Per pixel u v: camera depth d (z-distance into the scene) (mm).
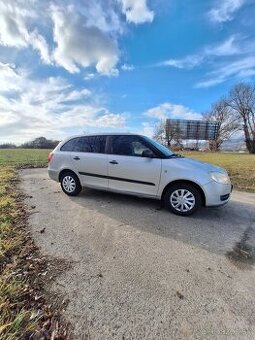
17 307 2135
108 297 2332
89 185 5645
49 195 6152
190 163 4695
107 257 3066
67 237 3629
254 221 4531
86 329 1964
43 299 2275
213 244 3514
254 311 2197
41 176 9633
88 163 5531
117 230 3924
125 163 5008
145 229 3986
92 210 4926
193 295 2391
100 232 3834
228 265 2963
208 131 53531
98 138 5566
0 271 2670
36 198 5852
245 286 2557
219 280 2648
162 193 4762
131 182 4992
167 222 4316
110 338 1886
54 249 3246
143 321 2057
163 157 4797
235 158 19953
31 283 2496
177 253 3219
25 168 12648
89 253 3158
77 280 2580
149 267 2863
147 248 3334
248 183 8492
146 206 5211
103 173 5328
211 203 4410
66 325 1995
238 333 1953
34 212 4770
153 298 2332
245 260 3094
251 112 48562
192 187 4520
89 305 2223
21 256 3018
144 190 4887
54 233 3766
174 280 2625
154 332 1950
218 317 2115
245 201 6082
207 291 2459
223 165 13203
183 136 53094
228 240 3660
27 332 1883
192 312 2168
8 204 4984
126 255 3129
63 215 4613
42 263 2889
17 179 8648
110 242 3490
